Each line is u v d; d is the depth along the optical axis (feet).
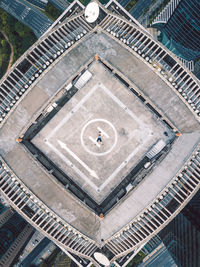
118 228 199.62
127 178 210.38
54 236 201.67
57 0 321.52
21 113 193.57
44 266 310.86
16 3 324.80
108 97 197.77
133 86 188.55
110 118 198.90
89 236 201.36
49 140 203.21
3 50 322.34
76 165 204.03
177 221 280.72
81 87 197.47
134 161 202.08
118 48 190.39
